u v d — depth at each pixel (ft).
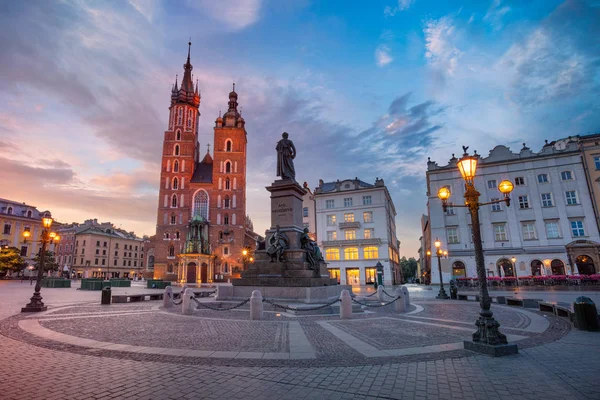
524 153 152.87
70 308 53.88
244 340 28.43
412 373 19.40
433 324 36.63
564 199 144.66
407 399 15.71
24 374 19.47
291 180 60.75
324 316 42.42
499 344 23.66
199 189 249.55
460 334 30.81
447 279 150.41
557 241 142.41
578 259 137.39
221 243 240.32
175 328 34.40
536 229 145.69
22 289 110.83
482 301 24.95
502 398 15.72
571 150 146.82
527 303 54.29
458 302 64.80
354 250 182.70
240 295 53.16
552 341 27.63
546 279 118.62
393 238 228.02
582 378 18.35
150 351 24.72
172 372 19.83
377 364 21.25
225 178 252.01
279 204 60.39
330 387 17.30
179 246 239.71
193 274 217.56
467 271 148.97
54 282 127.54
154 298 71.72
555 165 148.05
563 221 142.92
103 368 20.62
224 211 245.65
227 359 22.53
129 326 35.78
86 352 24.52
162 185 250.16
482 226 152.46
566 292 83.92
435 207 159.63
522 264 142.41
